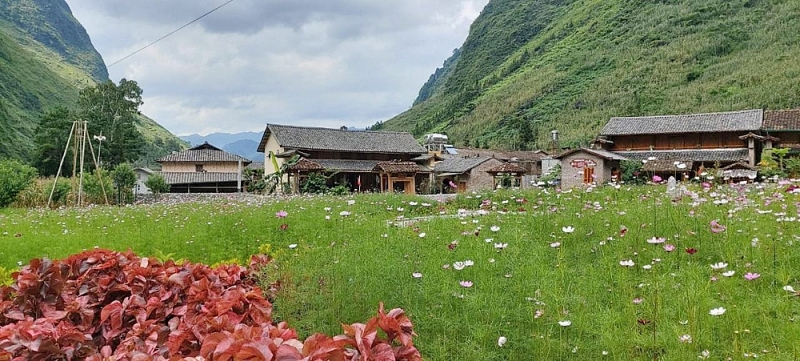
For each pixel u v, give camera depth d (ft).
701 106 204.23
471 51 586.45
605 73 298.76
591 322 14.14
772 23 265.75
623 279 16.72
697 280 16.11
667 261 18.24
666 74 259.19
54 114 167.32
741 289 15.60
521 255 19.24
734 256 17.97
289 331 9.14
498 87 385.70
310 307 15.44
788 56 220.64
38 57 503.20
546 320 14.15
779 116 111.96
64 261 14.96
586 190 35.68
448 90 526.57
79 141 83.46
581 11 469.57
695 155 113.19
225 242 28.19
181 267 15.67
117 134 183.42
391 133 146.10
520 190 51.70
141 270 14.39
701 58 261.85
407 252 19.38
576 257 19.84
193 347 10.85
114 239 30.42
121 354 10.61
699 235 20.36
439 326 14.05
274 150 131.34
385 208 41.63
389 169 119.65
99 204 79.41
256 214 35.40
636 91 248.11
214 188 158.20
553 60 374.84
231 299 12.12
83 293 13.79
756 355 12.00
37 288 13.57
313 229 27.30
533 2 593.83
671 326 13.52
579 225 23.22
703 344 12.82
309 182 91.35
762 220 21.56
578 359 12.76
